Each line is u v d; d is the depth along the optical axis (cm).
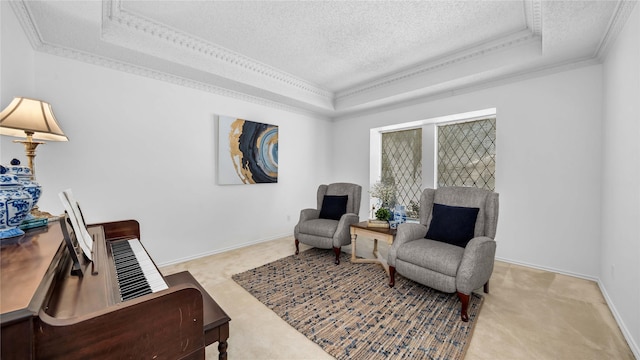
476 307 204
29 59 209
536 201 286
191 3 211
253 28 247
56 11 184
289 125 435
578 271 262
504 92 305
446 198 265
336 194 371
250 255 336
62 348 62
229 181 353
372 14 224
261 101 391
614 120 209
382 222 290
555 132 273
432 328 177
